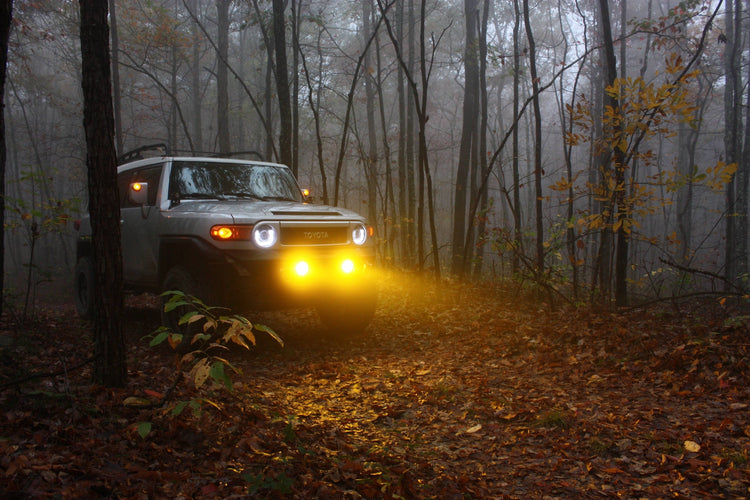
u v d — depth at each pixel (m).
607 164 7.81
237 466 3.06
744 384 4.36
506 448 3.72
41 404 3.44
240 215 5.68
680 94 6.62
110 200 3.93
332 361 5.98
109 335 3.99
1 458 2.72
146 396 3.88
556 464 3.39
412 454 3.60
